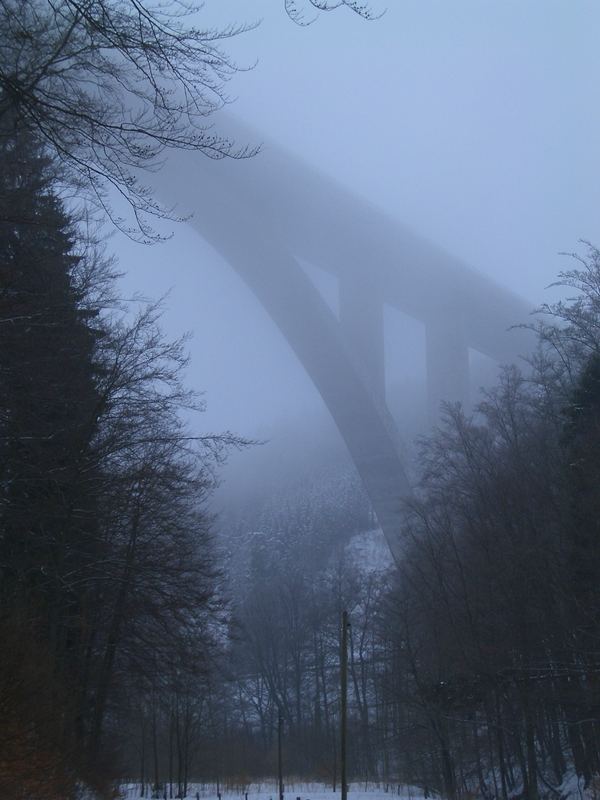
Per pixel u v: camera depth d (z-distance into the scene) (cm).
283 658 6000
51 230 1494
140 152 843
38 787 1277
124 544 2081
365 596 6128
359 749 5084
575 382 2909
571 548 2447
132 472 1952
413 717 3659
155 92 826
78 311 1697
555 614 2542
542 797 2698
